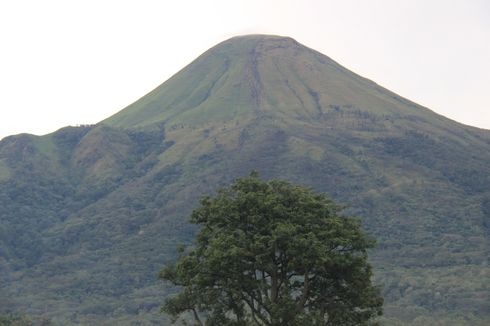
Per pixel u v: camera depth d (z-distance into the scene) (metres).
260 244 111.56
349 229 119.44
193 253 122.69
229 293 116.50
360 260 114.94
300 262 111.56
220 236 116.19
